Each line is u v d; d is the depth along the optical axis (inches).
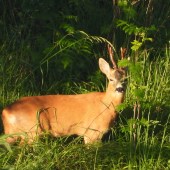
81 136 357.1
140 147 343.9
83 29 514.6
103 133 367.6
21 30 494.6
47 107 360.5
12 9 506.0
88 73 481.7
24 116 349.7
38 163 305.7
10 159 324.5
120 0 478.6
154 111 406.0
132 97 422.6
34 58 458.0
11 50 479.2
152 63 486.6
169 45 507.8
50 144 345.1
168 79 461.7
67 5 534.6
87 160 327.3
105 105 354.3
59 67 460.8
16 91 437.7
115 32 505.4
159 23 538.0
